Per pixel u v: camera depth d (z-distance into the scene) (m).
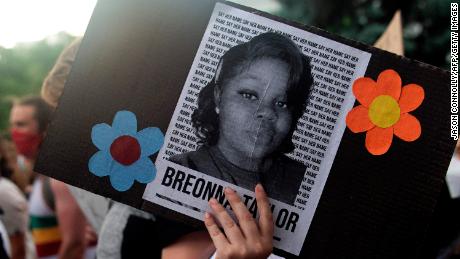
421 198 1.43
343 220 1.43
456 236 2.12
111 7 1.45
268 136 1.44
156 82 1.45
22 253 3.30
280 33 1.45
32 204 3.05
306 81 1.44
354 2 4.93
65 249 2.83
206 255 1.58
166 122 1.44
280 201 1.43
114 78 1.45
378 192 1.43
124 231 1.70
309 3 5.00
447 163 1.43
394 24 2.01
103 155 1.45
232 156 1.44
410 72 1.44
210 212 1.43
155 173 1.44
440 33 4.69
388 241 1.43
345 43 1.45
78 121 1.45
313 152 1.44
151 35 1.45
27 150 3.45
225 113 1.44
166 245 1.63
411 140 1.44
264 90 1.44
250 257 1.38
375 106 1.44
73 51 2.05
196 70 1.44
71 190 2.18
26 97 3.49
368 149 1.44
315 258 1.43
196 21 1.45
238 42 1.44
